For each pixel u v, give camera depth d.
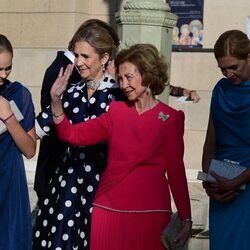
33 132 14.55
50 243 14.32
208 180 14.14
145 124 13.54
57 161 14.75
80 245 14.20
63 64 16.12
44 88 16.20
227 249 14.12
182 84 26.70
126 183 13.51
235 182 13.93
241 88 13.96
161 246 13.59
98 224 13.61
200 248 20.00
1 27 27.47
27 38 27.27
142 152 13.48
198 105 26.45
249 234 14.03
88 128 13.83
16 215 14.45
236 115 13.98
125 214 13.48
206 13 26.61
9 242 14.38
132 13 19.75
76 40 14.23
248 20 26.52
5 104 14.12
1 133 14.21
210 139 14.55
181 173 13.62
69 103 14.49
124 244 13.49
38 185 14.82
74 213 14.29
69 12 26.86
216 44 13.91
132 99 13.58
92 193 14.24
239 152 14.09
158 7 19.75
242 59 13.78
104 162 14.30
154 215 13.51
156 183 13.56
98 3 27.25
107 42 14.21
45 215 14.48
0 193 14.38
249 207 14.05
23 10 27.27
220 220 14.20
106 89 14.36
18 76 27.34
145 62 13.45
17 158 14.45
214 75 26.55
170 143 13.58
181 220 13.67
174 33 26.78
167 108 13.70
